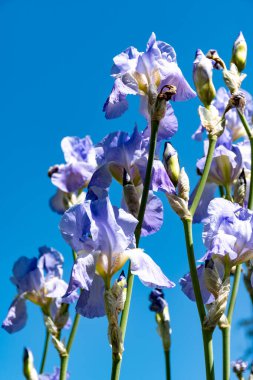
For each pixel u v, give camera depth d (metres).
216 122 1.06
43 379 1.28
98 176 1.09
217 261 1.03
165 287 0.98
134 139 1.08
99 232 0.99
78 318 1.23
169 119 1.08
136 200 1.04
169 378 1.25
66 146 1.37
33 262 1.34
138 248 1.00
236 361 1.25
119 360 0.97
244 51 1.14
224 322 1.04
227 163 1.19
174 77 1.09
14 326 1.34
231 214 1.01
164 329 1.26
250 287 1.17
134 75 1.09
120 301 0.98
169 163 1.04
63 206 1.39
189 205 1.18
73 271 0.97
